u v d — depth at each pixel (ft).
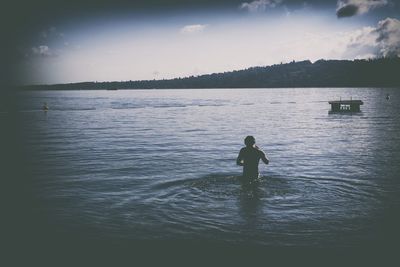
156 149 49.98
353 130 70.54
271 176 30.78
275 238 17.01
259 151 28.81
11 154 46.75
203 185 26.86
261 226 18.57
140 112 147.23
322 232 17.75
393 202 22.95
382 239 16.89
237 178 28.84
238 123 90.99
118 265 14.57
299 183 27.84
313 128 75.61
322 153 44.21
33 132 75.97
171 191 26.04
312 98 306.96
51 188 28.04
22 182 30.35
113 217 20.53
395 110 131.23
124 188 27.68
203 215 20.38
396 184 27.89
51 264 14.76
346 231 17.88
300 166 35.78
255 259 14.85
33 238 17.53
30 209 22.40
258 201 22.91
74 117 122.52
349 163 37.27
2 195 26.00
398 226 18.58
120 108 180.55
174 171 34.32
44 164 39.22
